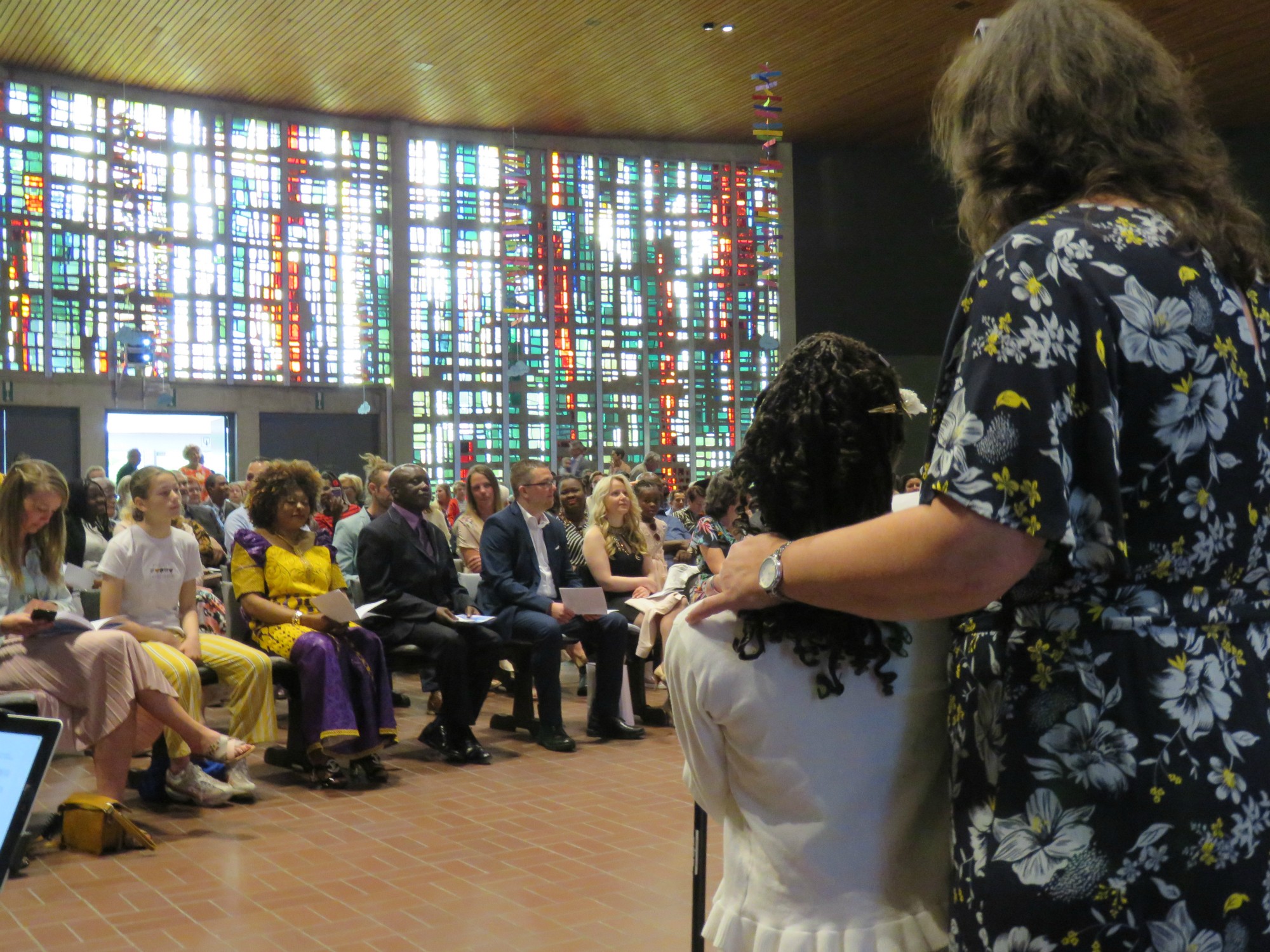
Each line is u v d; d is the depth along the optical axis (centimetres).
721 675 123
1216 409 101
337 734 497
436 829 438
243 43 1638
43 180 1764
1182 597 101
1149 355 99
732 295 2125
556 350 2083
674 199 2120
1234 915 97
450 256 2041
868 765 122
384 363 2008
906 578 101
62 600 455
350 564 787
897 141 2077
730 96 1869
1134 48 112
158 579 504
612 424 2095
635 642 654
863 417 126
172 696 446
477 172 2052
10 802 145
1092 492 99
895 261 2091
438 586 599
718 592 121
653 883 370
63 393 1780
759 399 132
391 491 609
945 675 125
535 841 421
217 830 437
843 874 122
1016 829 101
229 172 1900
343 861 397
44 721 149
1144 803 97
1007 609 108
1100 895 97
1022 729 102
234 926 331
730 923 128
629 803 479
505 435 2059
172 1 1482
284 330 1942
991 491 96
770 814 125
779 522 129
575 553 715
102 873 382
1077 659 100
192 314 1878
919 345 2083
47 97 1761
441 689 567
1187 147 110
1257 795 99
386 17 1540
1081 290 99
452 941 318
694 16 1535
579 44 1641
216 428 1916
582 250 2094
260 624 537
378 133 2008
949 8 1499
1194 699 98
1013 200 113
